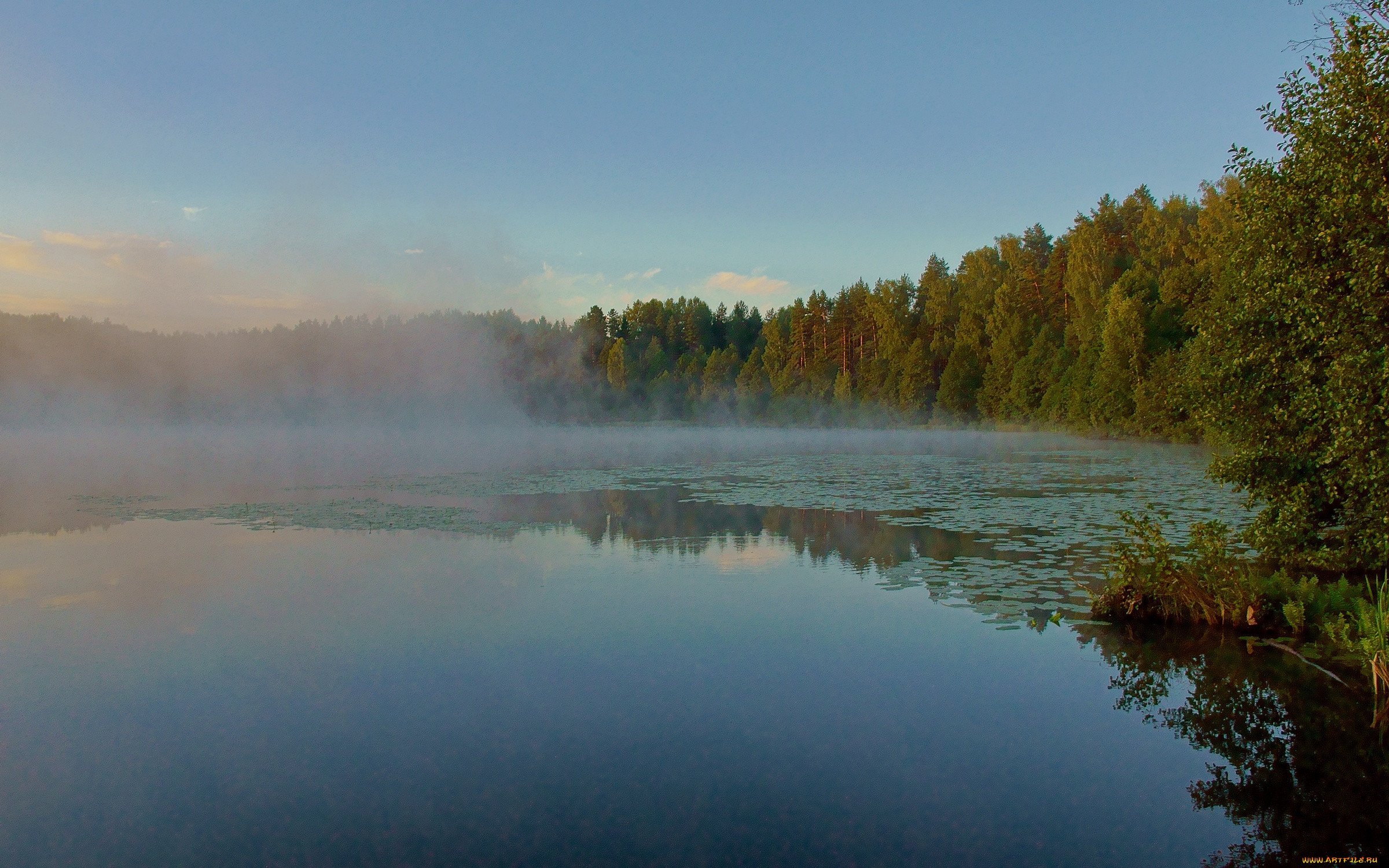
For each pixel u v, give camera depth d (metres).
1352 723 5.55
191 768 4.99
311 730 5.53
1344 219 7.11
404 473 25.33
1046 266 64.88
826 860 3.96
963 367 57.03
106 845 4.16
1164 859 4.00
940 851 4.05
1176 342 39.38
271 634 7.63
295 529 13.88
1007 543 11.78
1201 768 4.94
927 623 7.84
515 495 18.94
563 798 4.59
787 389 73.38
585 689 6.21
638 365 84.75
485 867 3.92
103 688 6.30
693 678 6.43
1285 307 8.16
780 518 14.76
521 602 8.75
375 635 7.57
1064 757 5.09
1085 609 8.28
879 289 68.88
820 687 6.22
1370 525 8.21
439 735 5.43
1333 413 7.41
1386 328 6.86
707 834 4.20
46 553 11.67
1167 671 6.56
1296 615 7.36
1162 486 18.91
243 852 4.09
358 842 4.16
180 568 10.61
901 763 5.00
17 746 5.32
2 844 4.18
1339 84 7.01
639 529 13.60
